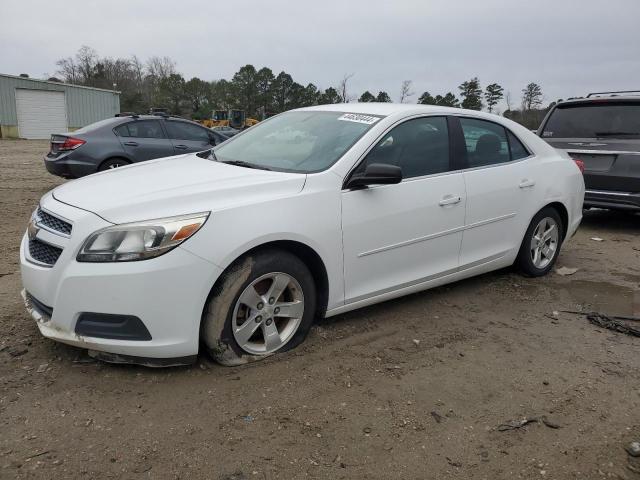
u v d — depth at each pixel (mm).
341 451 2600
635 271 5711
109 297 2854
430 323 4109
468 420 2902
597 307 4617
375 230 3721
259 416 2820
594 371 3498
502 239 4742
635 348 3857
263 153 4055
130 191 3209
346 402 2992
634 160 6996
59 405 2826
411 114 4109
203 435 2650
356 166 3662
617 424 2936
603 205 7367
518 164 4848
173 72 79875
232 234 3043
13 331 3607
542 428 2869
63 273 2912
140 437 2615
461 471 2518
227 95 69688
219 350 3162
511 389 3230
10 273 4895
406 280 4031
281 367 3303
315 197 3428
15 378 3045
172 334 2957
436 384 3238
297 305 3449
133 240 2863
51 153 9703
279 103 68000
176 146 10258
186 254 2912
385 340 3770
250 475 2410
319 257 3455
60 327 2982
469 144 4480
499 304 4578
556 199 5133
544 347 3811
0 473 2340
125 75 79250
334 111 4363
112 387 3004
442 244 4211
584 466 2592
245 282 3148
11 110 33906
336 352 3543
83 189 3375
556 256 5418
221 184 3275
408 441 2701
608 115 7387
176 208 2998
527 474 2521
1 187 10797
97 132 9555
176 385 3047
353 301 3748
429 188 4043
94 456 2475
